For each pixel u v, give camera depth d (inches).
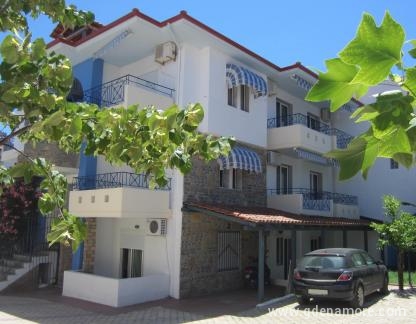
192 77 606.9
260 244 528.4
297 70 715.4
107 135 145.6
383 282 595.5
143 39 599.8
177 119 134.3
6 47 110.1
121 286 512.1
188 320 441.7
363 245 873.5
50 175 149.1
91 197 557.3
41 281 657.6
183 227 565.3
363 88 39.1
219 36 601.3
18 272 614.9
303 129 718.5
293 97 837.2
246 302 539.8
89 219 644.1
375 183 893.2
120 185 593.6
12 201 665.6
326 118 904.9
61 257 659.4
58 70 119.2
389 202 652.1
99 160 622.2
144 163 151.7
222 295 586.2
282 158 776.9
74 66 674.8
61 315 462.3
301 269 516.4
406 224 627.5
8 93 110.3
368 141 41.9
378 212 882.8
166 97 584.4
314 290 497.7
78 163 650.8
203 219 594.9
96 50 639.1
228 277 628.4
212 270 602.9
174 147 146.6
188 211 563.5
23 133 156.9
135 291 526.0
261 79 679.7
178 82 593.9
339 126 927.7
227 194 639.1
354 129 904.9
